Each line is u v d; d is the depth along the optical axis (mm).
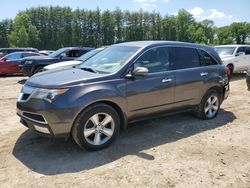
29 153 4781
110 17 108312
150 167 4316
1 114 7211
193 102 6219
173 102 5793
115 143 5191
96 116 4727
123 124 5168
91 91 4605
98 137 4828
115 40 110188
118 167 4305
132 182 3908
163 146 5102
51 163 4430
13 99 9188
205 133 5801
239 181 3979
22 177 4035
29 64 12930
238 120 6746
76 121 4559
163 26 116750
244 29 120562
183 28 117562
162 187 3797
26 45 88688
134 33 112500
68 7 104125
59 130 4457
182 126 6195
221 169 4293
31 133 5715
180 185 3850
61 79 4676
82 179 3975
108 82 4840
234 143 5312
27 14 98688
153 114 5539
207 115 6652
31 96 4590
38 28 99438
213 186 3844
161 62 5613
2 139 5414
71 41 103062
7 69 16125
